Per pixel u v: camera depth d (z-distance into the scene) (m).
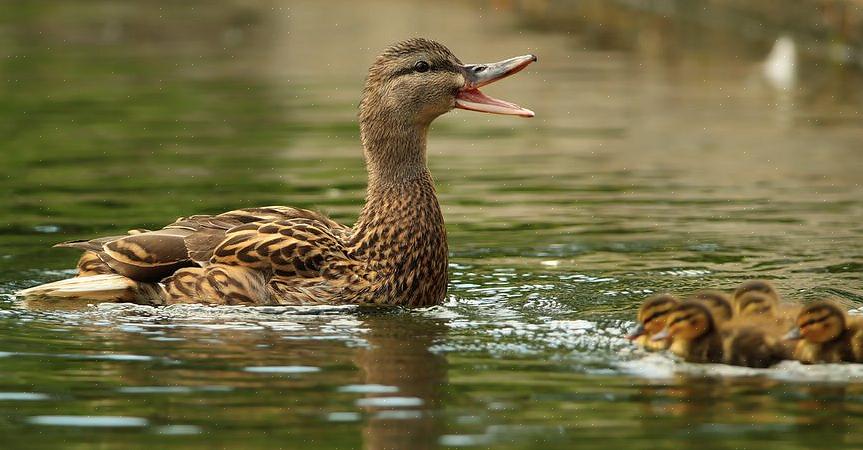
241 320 11.52
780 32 28.77
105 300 12.03
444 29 33.31
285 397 9.27
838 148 19.83
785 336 9.99
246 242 12.15
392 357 10.27
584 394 9.31
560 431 8.56
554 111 23.55
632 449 8.24
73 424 8.77
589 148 20.31
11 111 23.84
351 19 37.28
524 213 16.11
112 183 17.78
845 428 8.56
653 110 23.39
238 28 36.59
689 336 10.16
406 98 12.70
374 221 12.48
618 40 31.73
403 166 12.69
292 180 18.00
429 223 12.50
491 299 12.34
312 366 10.03
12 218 15.70
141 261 12.12
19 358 10.27
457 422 8.74
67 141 21.03
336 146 20.55
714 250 14.12
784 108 23.25
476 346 10.60
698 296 10.84
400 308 12.16
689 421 8.73
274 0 43.47
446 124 23.33
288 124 22.52
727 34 30.22
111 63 30.27
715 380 9.62
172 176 18.28
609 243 14.52
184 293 12.02
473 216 15.99
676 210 16.12
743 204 16.36
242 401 9.20
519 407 9.03
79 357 10.29
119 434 8.58
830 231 14.91
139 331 11.09
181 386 9.54
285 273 12.14
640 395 9.27
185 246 12.25
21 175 18.38
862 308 11.64
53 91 26.12
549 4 36.84
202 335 10.97
